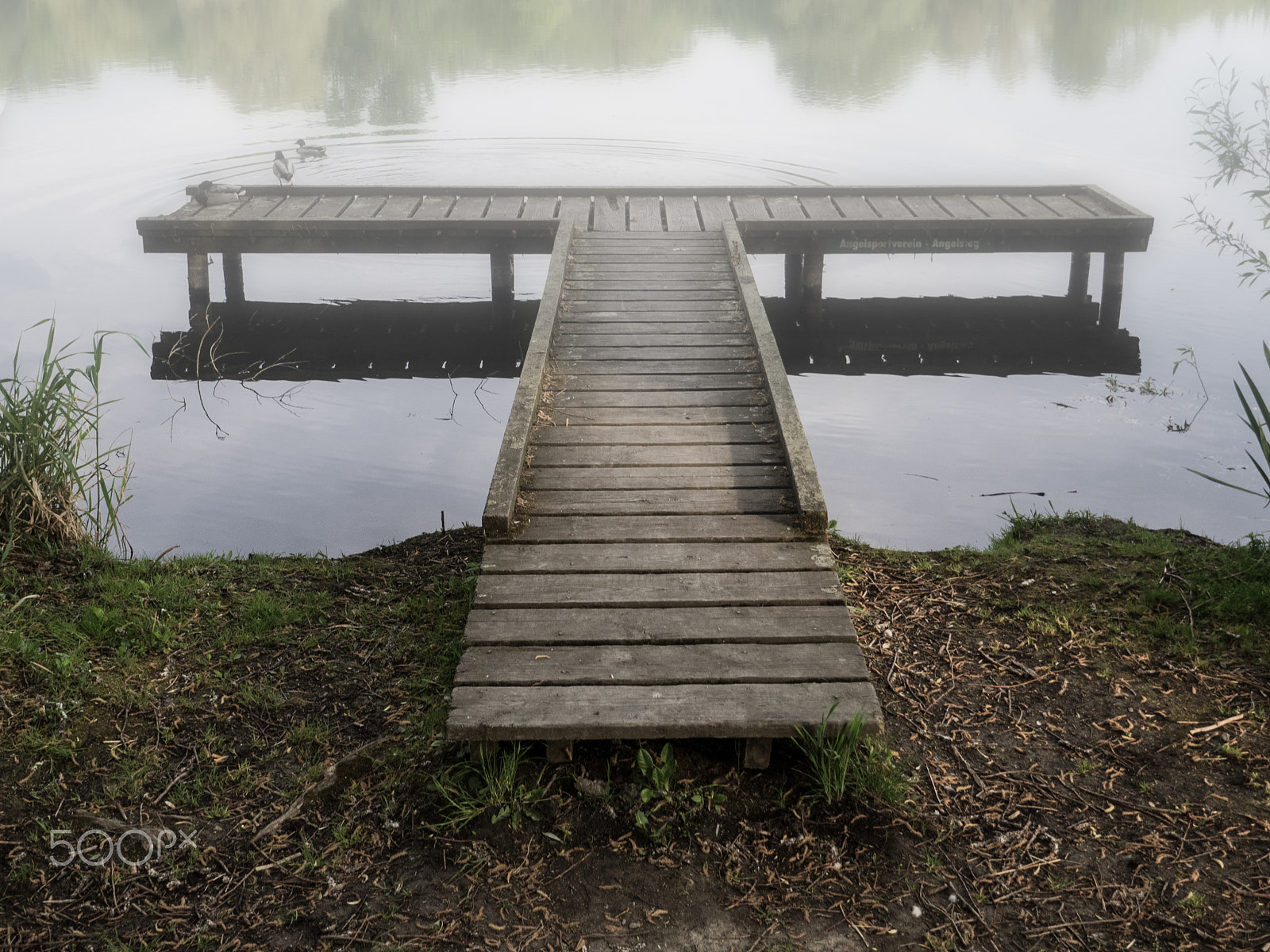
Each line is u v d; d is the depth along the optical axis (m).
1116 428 9.24
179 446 9.09
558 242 10.67
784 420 6.43
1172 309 12.51
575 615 4.71
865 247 12.03
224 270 12.87
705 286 9.84
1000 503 7.76
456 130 20.25
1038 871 3.74
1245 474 8.20
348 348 11.60
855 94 23.97
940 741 4.47
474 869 3.75
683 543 5.33
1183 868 3.74
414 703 4.73
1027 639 5.25
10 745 4.34
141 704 4.65
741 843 3.85
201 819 4.01
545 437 6.61
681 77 25.91
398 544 6.66
